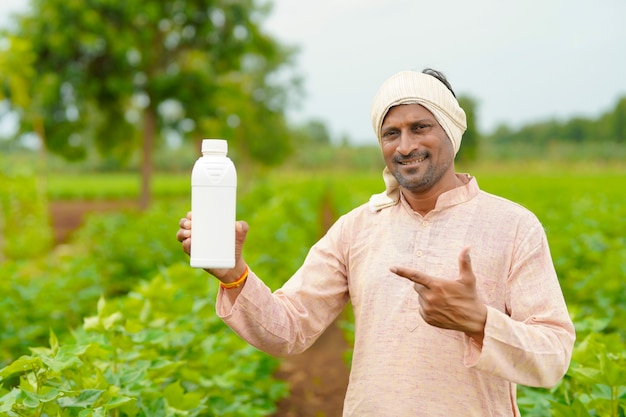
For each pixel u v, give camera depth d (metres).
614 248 7.58
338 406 6.15
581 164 74.12
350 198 22.03
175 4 17.39
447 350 2.11
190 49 18.25
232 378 3.85
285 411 6.01
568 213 11.95
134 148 20.34
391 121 2.17
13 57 13.88
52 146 17.50
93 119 18.98
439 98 2.14
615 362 3.18
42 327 5.07
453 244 2.17
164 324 3.85
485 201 2.22
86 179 68.12
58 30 16.23
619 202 14.50
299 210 16.22
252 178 44.06
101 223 12.70
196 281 4.88
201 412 3.69
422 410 2.10
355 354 2.28
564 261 7.20
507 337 1.87
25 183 12.94
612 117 95.06
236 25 18.36
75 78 16.78
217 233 2.03
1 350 4.79
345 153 86.06
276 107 37.97
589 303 5.88
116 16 17.02
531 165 73.62
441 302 1.85
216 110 18.08
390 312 2.18
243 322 2.21
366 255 2.30
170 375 3.72
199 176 2.03
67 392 2.56
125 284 8.55
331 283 2.38
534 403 3.24
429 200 2.24
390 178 2.28
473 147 59.66
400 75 2.18
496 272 2.13
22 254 12.39
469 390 2.10
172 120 18.19
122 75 17.25
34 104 16.23
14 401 2.50
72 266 7.03
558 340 1.98
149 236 9.62
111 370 3.21
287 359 7.49
